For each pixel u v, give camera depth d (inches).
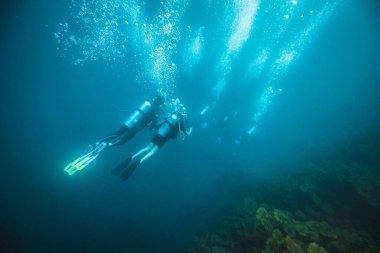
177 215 289.0
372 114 528.4
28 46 491.5
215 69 876.0
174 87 725.3
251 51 903.1
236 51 880.9
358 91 872.9
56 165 296.2
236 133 606.5
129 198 294.8
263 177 357.1
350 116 593.3
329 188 250.4
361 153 331.6
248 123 732.0
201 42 800.3
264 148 559.2
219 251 189.8
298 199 245.6
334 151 376.8
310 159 383.2
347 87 986.7
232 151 503.2
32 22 499.5
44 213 242.8
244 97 941.8
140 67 604.7
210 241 207.2
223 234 213.3
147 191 314.2
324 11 773.3
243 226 210.5
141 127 179.2
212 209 294.0
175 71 756.0
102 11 554.6
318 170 282.5
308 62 1092.5
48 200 256.2
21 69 433.7
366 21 815.1
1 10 451.2
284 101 1026.1
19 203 241.8
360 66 1082.7
